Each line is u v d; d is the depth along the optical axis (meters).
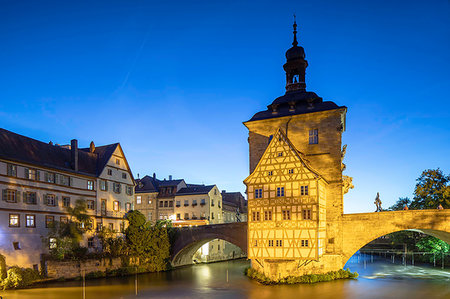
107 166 54.03
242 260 74.38
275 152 41.56
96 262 45.75
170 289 37.84
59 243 42.59
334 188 43.19
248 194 42.22
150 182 77.06
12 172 39.97
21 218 40.25
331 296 32.38
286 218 39.94
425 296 32.28
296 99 47.09
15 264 38.75
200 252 66.19
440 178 51.88
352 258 69.06
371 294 33.12
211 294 34.81
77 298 32.62
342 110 43.69
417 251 61.06
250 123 48.28
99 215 51.50
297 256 39.03
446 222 39.12
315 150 44.53
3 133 42.09
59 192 45.66
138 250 50.88
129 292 36.12
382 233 41.03
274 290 35.41
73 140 49.38
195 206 71.12
